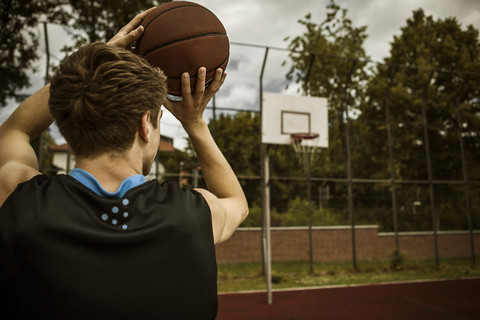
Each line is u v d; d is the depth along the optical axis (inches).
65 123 24.5
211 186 33.0
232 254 364.2
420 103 512.1
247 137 397.1
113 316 21.0
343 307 250.1
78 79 24.0
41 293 20.5
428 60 690.8
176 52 33.3
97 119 23.7
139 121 25.0
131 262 22.2
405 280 348.5
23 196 22.8
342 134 468.8
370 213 459.5
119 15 447.5
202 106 31.5
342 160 464.4
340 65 476.1
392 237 430.6
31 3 417.7
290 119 335.0
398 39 722.2
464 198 503.8
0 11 402.9
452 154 534.0
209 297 24.7
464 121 546.9
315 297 279.3
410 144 516.7
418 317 228.4
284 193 423.2
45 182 24.2
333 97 469.4
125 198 23.8
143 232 23.0
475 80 538.0
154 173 366.9
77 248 21.5
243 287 311.6
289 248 386.9
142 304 21.7
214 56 35.0
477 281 345.1
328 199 444.8
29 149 28.8
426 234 442.6
